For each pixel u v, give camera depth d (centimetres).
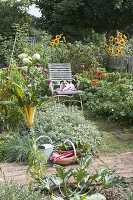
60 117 573
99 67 1127
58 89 805
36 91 547
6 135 549
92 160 485
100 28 2216
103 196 344
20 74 611
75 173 367
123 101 745
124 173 434
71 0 2000
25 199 290
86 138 523
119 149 542
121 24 2234
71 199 330
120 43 1208
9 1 2094
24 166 463
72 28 2045
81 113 650
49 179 367
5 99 600
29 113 548
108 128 678
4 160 487
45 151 465
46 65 977
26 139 502
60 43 1173
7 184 307
